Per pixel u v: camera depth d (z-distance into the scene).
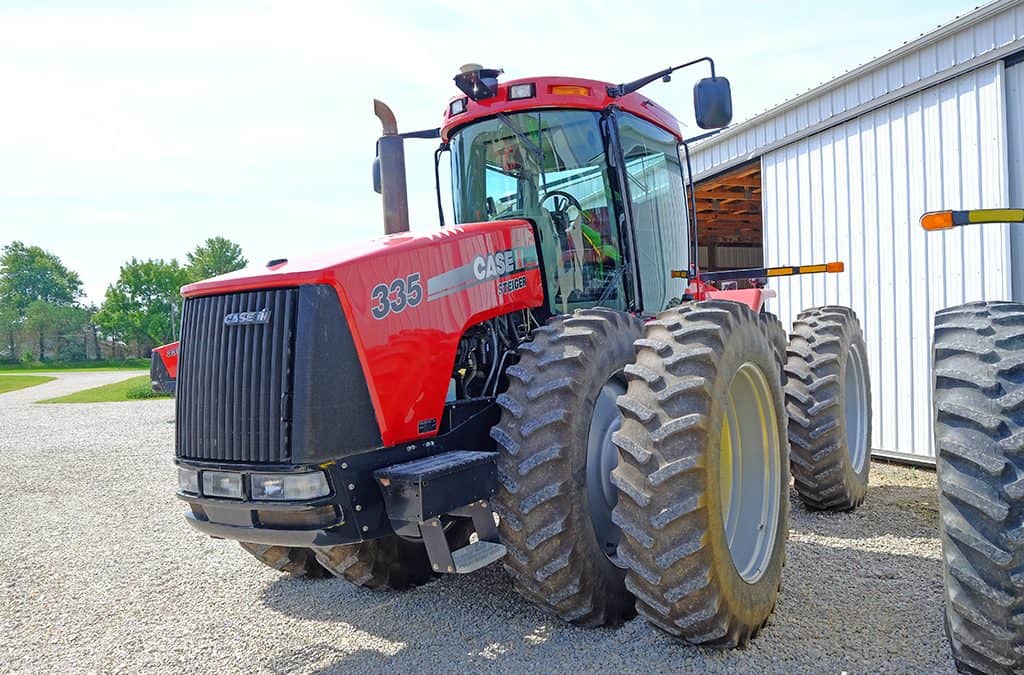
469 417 3.13
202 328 2.88
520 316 3.53
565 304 3.76
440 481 2.65
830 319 5.00
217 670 3.03
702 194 10.03
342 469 2.61
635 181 4.04
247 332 2.72
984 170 5.70
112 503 6.50
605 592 2.96
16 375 48.56
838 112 6.92
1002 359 2.35
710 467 2.62
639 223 4.09
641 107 4.09
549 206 3.76
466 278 3.13
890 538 4.21
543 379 2.92
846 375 5.23
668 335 2.86
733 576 2.71
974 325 2.52
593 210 3.79
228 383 2.75
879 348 6.66
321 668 2.97
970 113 5.77
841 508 4.77
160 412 16.02
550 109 3.74
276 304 2.68
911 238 6.32
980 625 2.23
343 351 2.65
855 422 5.19
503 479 2.87
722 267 14.12
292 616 3.54
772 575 3.05
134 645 3.34
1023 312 2.52
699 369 2.71
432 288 2.96
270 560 3.81
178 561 4.62
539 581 2.86
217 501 2.74
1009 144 5.55
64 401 21.09
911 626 2.96
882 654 2.73
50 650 3.34
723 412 2.73
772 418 3.25
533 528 2.81
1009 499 2.18
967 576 2.24
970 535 2.23
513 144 3.82
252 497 2.66
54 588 4.21
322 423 2.59
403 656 3.00
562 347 2.99
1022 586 2.15
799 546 4.10
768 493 3.22
